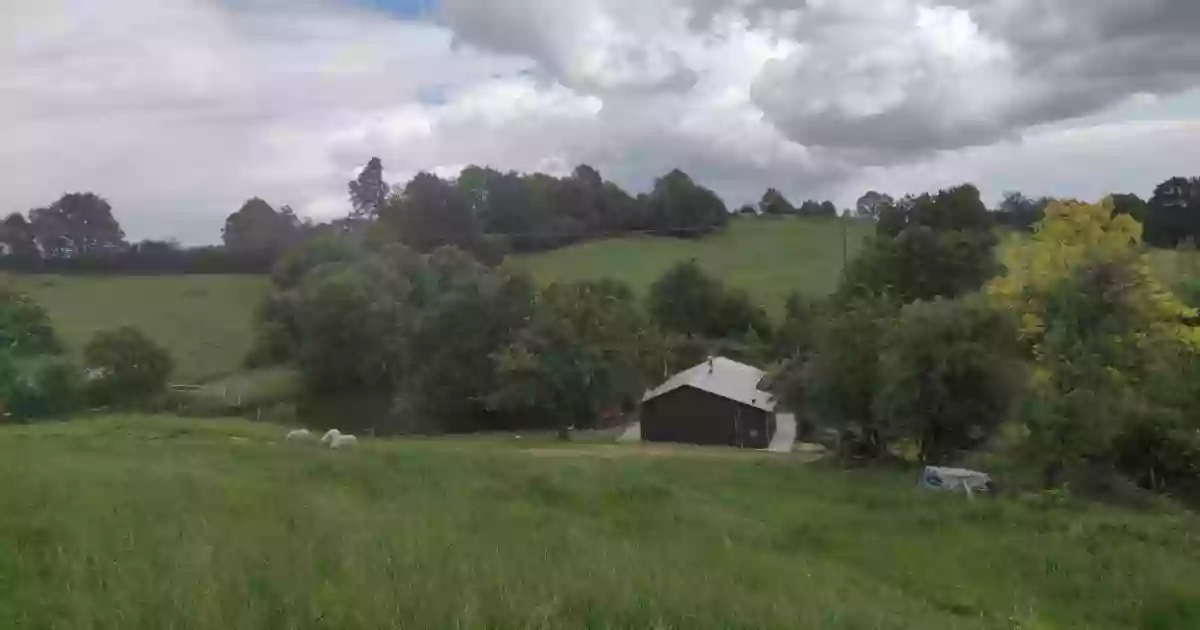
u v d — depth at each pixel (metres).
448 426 61.00
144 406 59.38
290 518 13.03
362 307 68.94
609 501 20.47
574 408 53.00
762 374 57.69
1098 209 37.53
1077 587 15.91
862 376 35.38
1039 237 38.34
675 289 81.31
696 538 16.70
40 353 59.69
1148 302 32.56
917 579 16.09
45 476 15.10
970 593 15.29
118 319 82.19
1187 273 42.22
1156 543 19.08
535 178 119.69
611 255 110.19
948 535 19.73
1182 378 30.61
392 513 14.85
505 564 10.71
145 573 8.96
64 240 104.12
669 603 9.48
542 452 40.78
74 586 8.49
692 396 52.09
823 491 25.73
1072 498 24.95
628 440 52.69
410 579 9.27
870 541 19.02
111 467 17.81
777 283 96.88
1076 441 27.06
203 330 80.69
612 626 8.52
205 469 19.47
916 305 33.19
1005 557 17.70
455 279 65.69
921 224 66.12
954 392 31.73
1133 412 28.86
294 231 103.81
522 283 62.00
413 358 62.19
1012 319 33.38
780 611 10.12
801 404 39.31
